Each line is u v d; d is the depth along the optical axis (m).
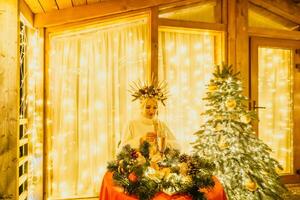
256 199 2.87
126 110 3.70
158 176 1.97
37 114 3.37
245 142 3.00
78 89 3.62
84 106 3.61
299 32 4.23
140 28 3.75
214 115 3.09
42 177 3.37
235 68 3.93
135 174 1.96
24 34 3.29
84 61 3.62
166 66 3.84
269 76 4.30
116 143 3.67
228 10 3.95
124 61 3.71
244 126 3.04
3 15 2.53
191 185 1.89
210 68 3.99
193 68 3.95
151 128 2.82
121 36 3.71
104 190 2.15
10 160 2.53
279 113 4.32
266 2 4.15
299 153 4.31
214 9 4.00
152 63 3.61
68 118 3.58
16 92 2.55
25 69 3.36
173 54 3.87
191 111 3.92
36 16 3.32
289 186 4.16
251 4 4.16
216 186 2.06
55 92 3.54
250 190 2.79
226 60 3.91
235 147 2.97
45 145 3.40
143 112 2.84
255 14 4.20
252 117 3.08
